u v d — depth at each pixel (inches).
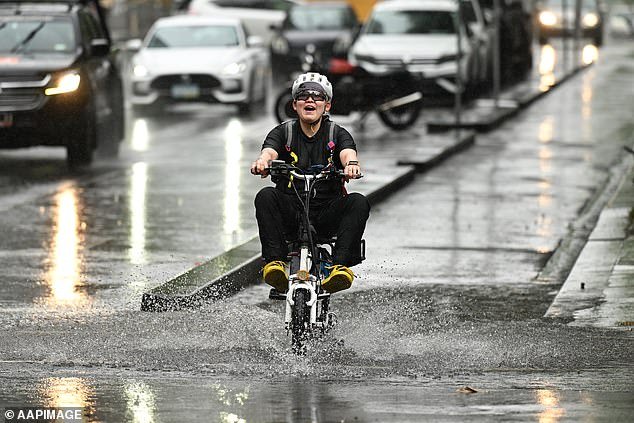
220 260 1234.0
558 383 808.9
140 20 5162.4
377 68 3016.7
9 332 975.6
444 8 3142.2
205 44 3038.9
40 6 2158.0
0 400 753.0
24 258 1302.9
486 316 1058.1
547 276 1251.8
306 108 906.7
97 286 1174.3
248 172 1974.7
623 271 1207.6
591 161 2151.8
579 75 4114.2
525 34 3941.9
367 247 1391.5
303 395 770.2
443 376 833.5
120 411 726.5
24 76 1999.3
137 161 2133.4
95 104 2071.9
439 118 2792.8
